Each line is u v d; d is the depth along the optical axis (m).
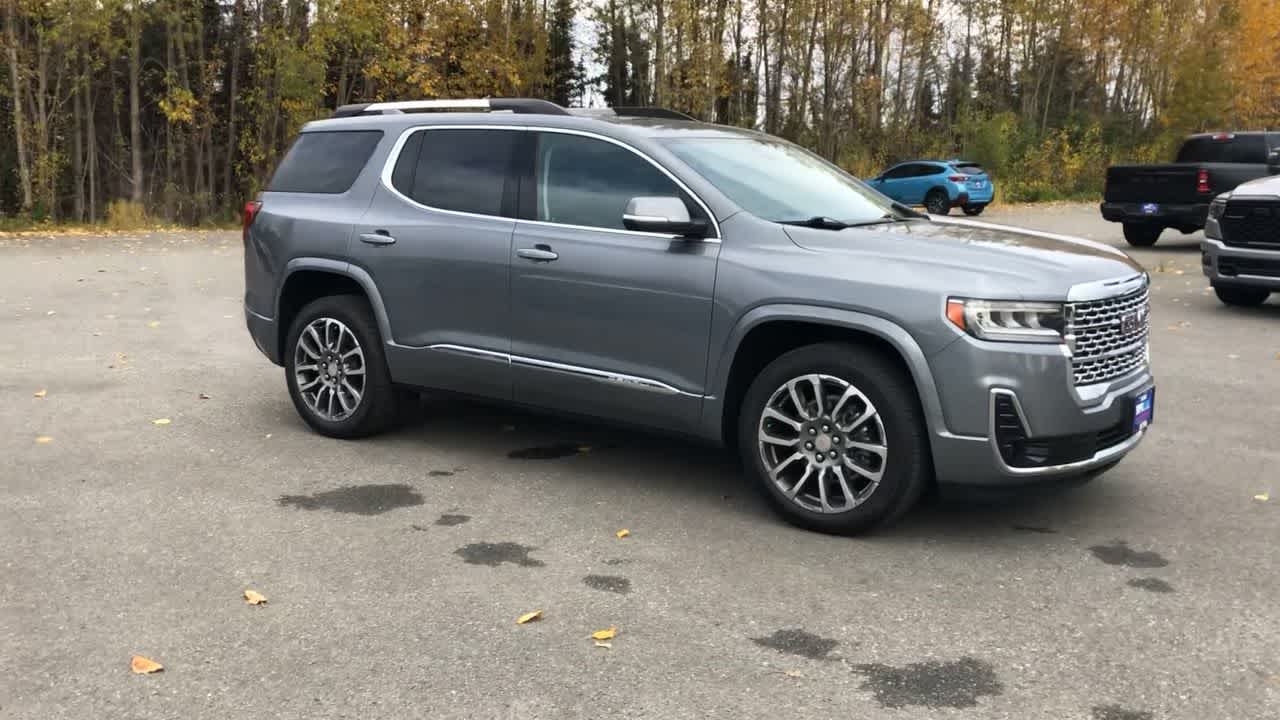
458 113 5.65
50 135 31.73
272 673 3.14
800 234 4.50
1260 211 10.22
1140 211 17.23
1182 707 2.98
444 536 4.36
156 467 5.30
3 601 3.64
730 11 38.03
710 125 5.46
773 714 2.92
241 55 37.69
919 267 4.21
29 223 26.83
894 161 41.66
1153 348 8.74
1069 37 48.62
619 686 3.07
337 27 31.16
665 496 4.94
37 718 2.87
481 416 6.48
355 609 3.62
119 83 39.88
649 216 4.46
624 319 4.80
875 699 3.01
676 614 3.60
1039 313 4.07
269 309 6.11
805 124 41.53
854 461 4.35
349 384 5.84
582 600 3.71
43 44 29.70
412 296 5.49
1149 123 49.66
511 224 5.19
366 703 2.96
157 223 27.20
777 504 4.52
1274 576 3.97
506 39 34.34
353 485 5.06
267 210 6.14
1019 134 42.12
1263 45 50.53
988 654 3.31
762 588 3.84
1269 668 3.22
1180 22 47.59
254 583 3.83
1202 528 4.52
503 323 5.20
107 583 3.82
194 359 8.15
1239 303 11.12
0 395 6.83
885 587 3.86
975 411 4.06
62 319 10.07
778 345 4.72
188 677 3.12
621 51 40.69
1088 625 3.54
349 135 6.02
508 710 2.93
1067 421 4.12
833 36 40.03
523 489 5.03
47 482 5.02
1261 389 7.21
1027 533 4.45
